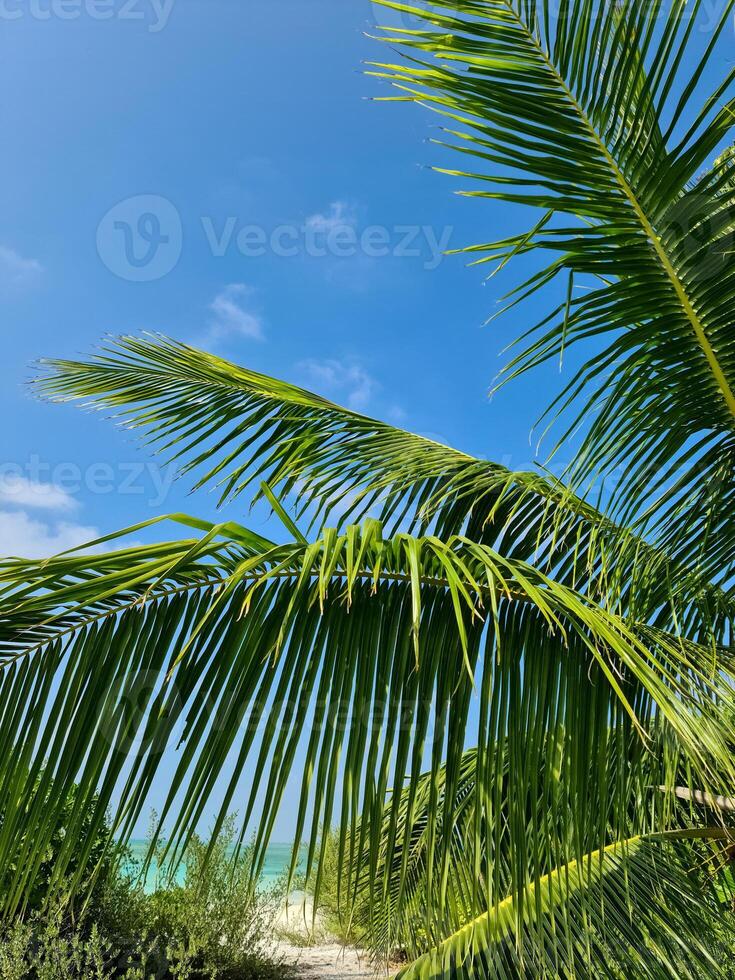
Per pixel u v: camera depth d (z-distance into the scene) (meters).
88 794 1.08
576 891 1.49
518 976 1.34
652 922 1.47
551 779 1.36
